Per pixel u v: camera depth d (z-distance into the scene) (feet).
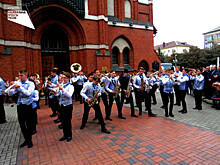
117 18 58.49
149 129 17.29
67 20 46.50
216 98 25.53
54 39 49.96
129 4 62.13
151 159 11.34
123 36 59.06
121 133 16.40
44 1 41.22
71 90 15.05
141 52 63.41
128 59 62.18
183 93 23.44
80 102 33.94
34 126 17.06
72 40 48.62
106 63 49.44
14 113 26.78
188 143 13.64
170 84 21.52
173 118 21.16
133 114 22.59
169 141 14.15
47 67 47.55
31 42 42.98
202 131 16.20
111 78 21.81
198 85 25.27
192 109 25.99
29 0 39.09
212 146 12.98
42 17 43.60
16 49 38.24
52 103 23.67
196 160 11.06
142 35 63.57
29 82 14.49
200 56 123.24
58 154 12.46
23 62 39.01
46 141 15.05
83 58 48.29
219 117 20.85
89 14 47.65
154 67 63.26
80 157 11.90
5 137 16.29
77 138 15.48
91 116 23.49
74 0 44.88
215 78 29.27
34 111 16.98
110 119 21.20
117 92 21.62
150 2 66.64
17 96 13.94
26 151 13.10
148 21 66.95
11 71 37.11
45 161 11.48
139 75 23.26
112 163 10.96
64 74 14.83
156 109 26.84
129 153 12.26
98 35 49.03
